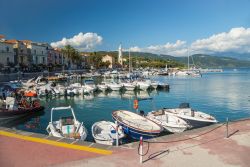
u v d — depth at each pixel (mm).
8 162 8523
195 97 46938
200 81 85875
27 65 105688
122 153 9352
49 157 8938
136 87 56781
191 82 81500
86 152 9398
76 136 16656
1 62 91688
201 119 22031
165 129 20625
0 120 25469
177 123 20938
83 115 30734
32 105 30703
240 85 70438
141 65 169750
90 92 50094
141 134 18641
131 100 43906
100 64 157625
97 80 86250
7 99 27734
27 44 111750
